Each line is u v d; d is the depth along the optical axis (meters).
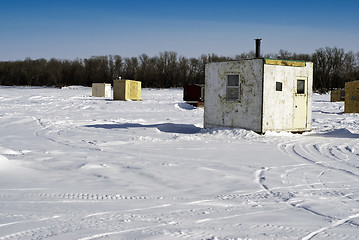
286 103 14.45
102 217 4.88
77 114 23.52
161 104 34.88
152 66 97.00
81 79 95.38
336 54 89.00
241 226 4.64
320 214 5.18
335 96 46.88
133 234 4.29
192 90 34.94
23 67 97.81
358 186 6.79
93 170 7.75
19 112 24.08
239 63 14.57
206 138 13.25
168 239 4.15
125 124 17.77
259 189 6.48
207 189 6.45
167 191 6.27
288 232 4.45
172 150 10.59
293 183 6.96
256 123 13.99
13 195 5.85
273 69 14.02
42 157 9.02
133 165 8.30
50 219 4.77
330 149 11.02
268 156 9.82
